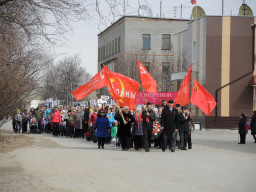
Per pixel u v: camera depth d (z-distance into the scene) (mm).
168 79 51031
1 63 17094
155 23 61250
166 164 13836
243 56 40531
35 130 34844
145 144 18484
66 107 35750
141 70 21516
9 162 14195
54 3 11414
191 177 11156
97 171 12203
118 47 64062
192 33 43562
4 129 41375
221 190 9359
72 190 9367
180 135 19406
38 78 23719
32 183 10227
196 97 21016
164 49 60938
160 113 20453
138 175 11484
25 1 11648
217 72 40656
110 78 19734
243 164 13914
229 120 40125
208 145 22547
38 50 17094
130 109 19969
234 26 40531
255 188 9594
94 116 24062
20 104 24453
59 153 17016
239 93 40438
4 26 12375
